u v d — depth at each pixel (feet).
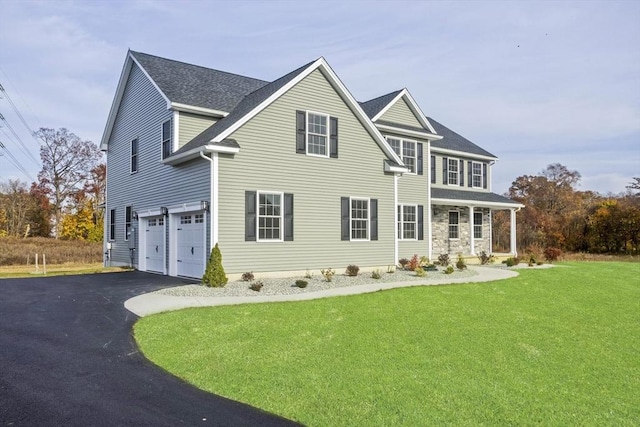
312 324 28.12
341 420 14.58
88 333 25.73
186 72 59.47
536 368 21.42
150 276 53.16
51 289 42.47
